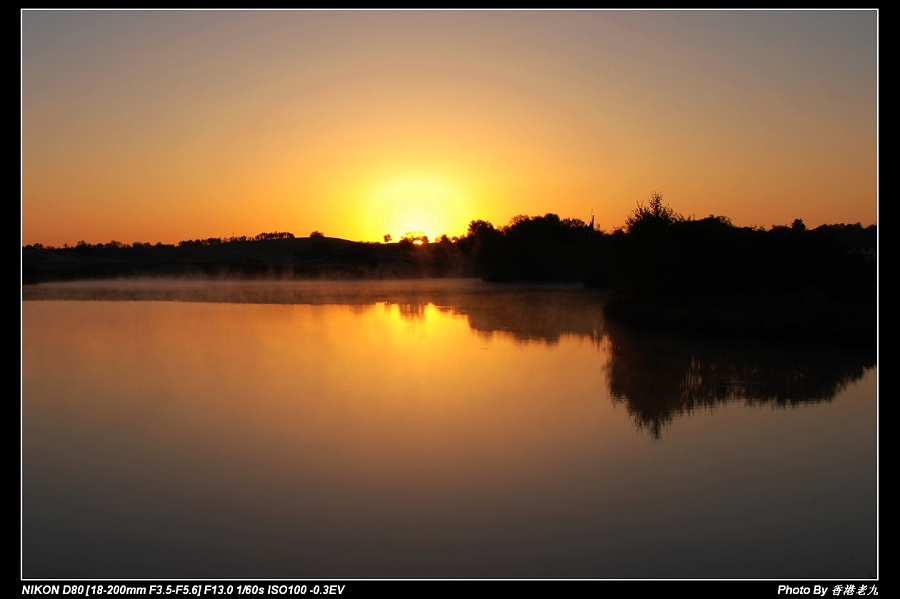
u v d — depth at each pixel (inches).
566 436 571.5
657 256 1577.3
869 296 1418.6
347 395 722.8
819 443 551.8
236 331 1315.2
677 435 575.8
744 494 446.3
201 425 608.4
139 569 352.2
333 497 442.0
